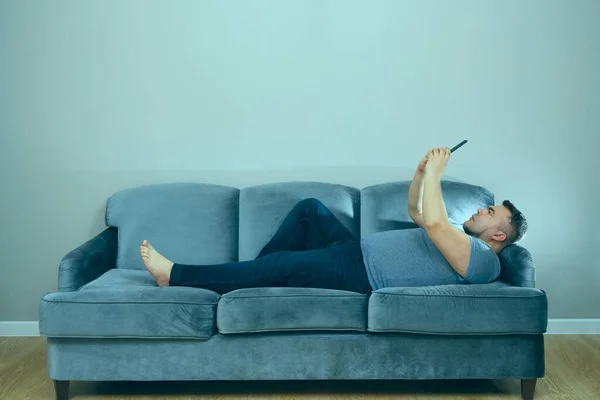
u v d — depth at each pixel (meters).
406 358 2.99
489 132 3.97
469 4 3.92
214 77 3.93
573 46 3.94
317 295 2.97
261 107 3.94
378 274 3.19
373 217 3.68
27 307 4.00
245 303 2.95
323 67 3.93
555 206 4.01
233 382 3.28
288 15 3.91
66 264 3.16
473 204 3.67
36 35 3.89
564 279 4.05
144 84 3.93
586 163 4.00
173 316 2.92
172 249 3.64
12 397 3.04
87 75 3.92
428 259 3.19
